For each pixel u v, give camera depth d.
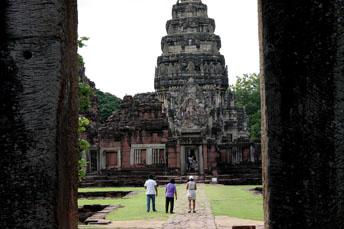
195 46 83.06
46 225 6.05
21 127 6.18
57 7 6.30
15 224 6.07
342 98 5.66
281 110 5.75
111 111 108.50
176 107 68.50
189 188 26.53
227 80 82.94
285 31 5.79
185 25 84.81
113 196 44.97
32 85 6.21
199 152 63.16
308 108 5.70
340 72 5.68
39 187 6.10
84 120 18.88
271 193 5.71
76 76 7.26
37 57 6.24
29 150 6.15
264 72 5.84
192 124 64.56
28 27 6.27
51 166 6.12
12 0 6.29
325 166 5.63
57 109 6.21
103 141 67.88
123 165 66.44
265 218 6.03
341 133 5.63
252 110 110.06
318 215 5.59
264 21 5.84
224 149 67.25
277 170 5.71
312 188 5.63
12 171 6.13
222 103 81.25
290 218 5.64
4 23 6.29
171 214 25.66
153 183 27.66
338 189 5.59
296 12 5.78
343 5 5.72
